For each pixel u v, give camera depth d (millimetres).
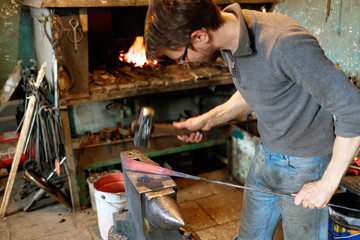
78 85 2439
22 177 3215
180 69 3047
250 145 2791
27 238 2402
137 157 1415
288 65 1103
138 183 1215
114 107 3186
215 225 2502
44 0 2137
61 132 2592
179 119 3447
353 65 2314
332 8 2383
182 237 1208
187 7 1000
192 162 3398
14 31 3240
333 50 2451
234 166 3098
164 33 1045
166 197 1145
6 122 3146
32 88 2686
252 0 2760
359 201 2023
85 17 2299
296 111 1279
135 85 2613
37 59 3223
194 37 1070
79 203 2717
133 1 2340
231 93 3379
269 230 1702
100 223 2318
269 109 1329
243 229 1722
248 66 1221
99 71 2924
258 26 1164
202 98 3557
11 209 2736
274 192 1486
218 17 1083
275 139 1422
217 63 3035
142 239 1236
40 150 2902
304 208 1425
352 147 1131
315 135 1339
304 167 1384
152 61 1204
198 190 2979
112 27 3199
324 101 1104
